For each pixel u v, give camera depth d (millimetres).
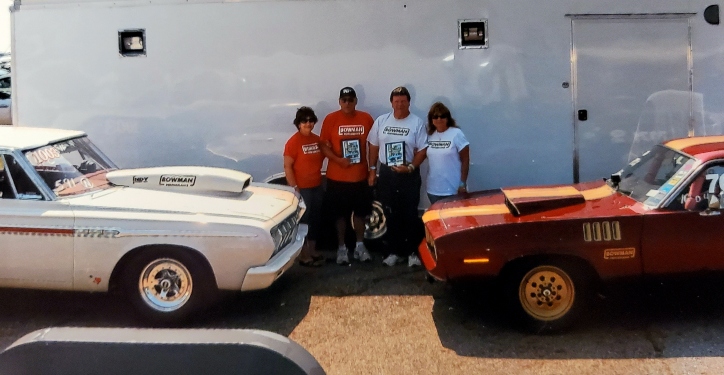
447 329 4863
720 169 4605
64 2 6875
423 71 6734
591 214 4621
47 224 4828
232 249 4785
